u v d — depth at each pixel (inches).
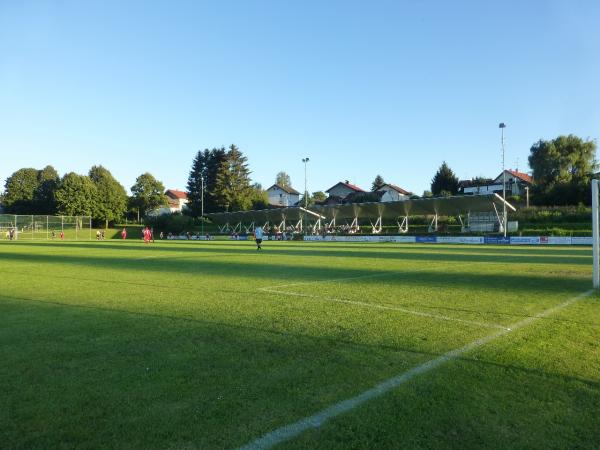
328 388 159.5
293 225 2783.0
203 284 446.3
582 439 124.6
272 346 213.2
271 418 136.3
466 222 2237.9
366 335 233.3
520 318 275.1
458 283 447.5
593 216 415.8
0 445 121.0
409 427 130.9
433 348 209.0
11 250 1202.6
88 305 325.1
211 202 3722.9
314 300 344.8
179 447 119.8
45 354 200.7
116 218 3565.5
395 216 2262.6
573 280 469.7
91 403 147.3
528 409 142.9
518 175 3550.7
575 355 198.2
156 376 171.8
